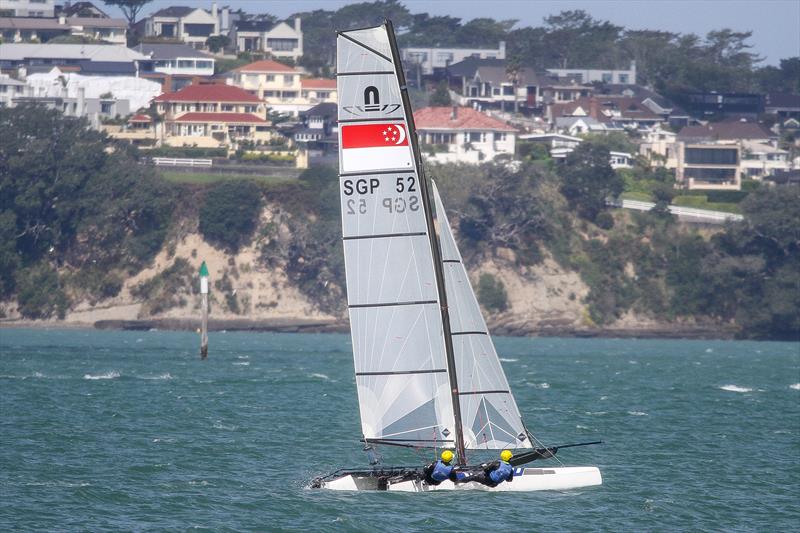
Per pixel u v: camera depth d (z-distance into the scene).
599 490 150.12
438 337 135.38
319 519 130.88
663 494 151.12
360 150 133.25
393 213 134.00
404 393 135.88
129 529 126.44
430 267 134.88
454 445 138.62
